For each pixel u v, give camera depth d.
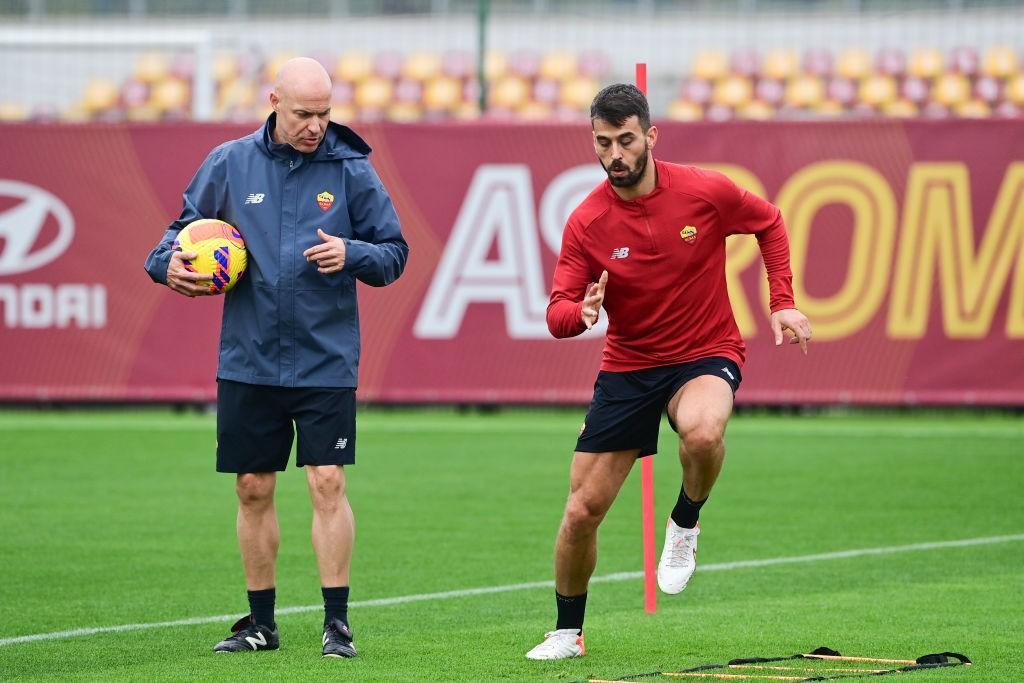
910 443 47.12
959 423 52.97
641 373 20.25
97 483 38.81
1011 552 29.38
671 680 18.41
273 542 20.98
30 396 52.88
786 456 44.03
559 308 19.77
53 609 23.97
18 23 74.31
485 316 52.12
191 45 60.34
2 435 48.84
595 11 73.19
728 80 72.19
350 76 74.19
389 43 74.94
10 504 35.34
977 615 23.14
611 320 20.44
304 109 20.06
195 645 21.19
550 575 27.25
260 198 20.62
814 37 72.38
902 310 51.28
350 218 21.03
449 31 74.81
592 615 23.59
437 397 52.22
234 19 74.25
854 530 32.03
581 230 20.06
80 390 52.84
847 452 44.94
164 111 74.88
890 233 51.28
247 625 21.00
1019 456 44.06
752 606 24.16
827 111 71.25
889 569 27.56
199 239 20.17
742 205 20.28
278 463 20.89
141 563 28.17
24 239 52.84
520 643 21.31
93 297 52.81
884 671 18.69
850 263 51.38
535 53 73.62
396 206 52.25
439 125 52.00
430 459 43.66
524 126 51.84
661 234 19.80
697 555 29.27
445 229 52.12
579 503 19.84
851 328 51.44
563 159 51.81
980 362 51.12
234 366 20.58
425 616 23.58
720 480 39.34
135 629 22.39
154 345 52.66
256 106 69.62
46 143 52.69
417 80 74.06
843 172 51.28
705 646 20.98
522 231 52.00
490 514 34.19
